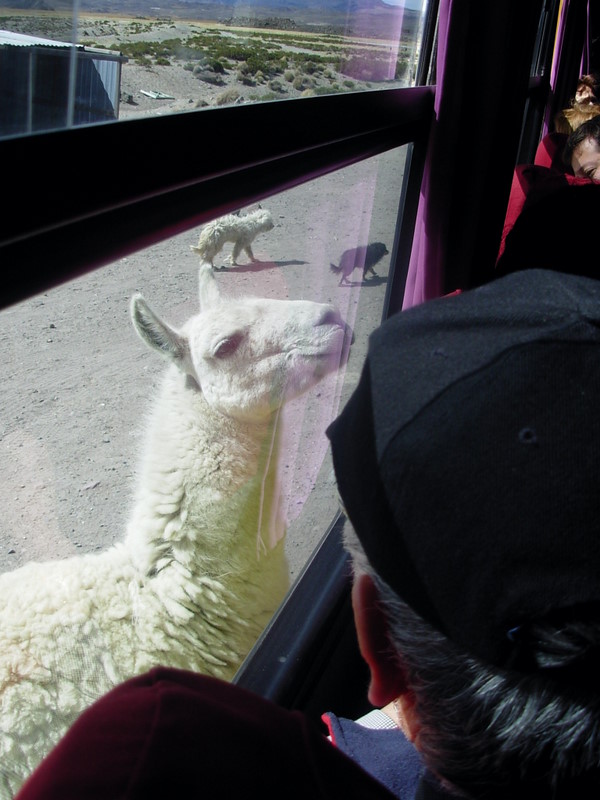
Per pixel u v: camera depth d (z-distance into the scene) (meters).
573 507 0.58
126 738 0.68
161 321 1.68
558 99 6.35
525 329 0.64
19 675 1.40
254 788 0.68
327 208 2.32
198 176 1.18
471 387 0.61
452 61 2.48
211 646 1.78
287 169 1.57
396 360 0.68
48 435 1.40
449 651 0.64
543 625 0.58
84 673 1.49
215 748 0.69
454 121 2.60
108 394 1.58
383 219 2.76
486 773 0.63
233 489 1.83
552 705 0.59
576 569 0.58
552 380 0.61
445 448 0.61
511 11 2.64
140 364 1.72
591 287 0.70
